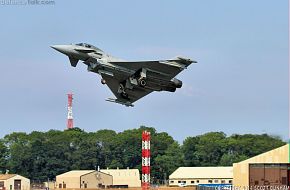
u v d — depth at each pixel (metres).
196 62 160.38
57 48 162.50
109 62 159.00
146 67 159.88
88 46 163.50
